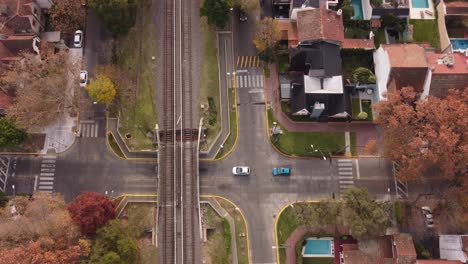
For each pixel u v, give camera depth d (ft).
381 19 300.40
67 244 234.17
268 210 273.13
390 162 282.77
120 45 300.20
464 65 261.44
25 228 230.68
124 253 233.35
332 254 268.00
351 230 246.68
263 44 285.43
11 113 256.93
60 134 285.02
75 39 296.92
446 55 263.29
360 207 246.27
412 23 306.76
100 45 300.61
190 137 283.59
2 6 276.82
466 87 252.62
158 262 260.01
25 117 260.01
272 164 282.36
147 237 265.95
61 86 271.69
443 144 228.43
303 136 286.66
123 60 297.12
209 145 282.77
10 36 279.08
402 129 238.89
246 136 286.87
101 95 265.95
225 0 276.62
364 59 298.15
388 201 269.85
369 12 300.61
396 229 268.41
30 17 279.49
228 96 293.23
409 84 268.41
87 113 288.30
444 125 230.07
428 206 272.51
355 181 279.28
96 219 236.22
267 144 285.84
